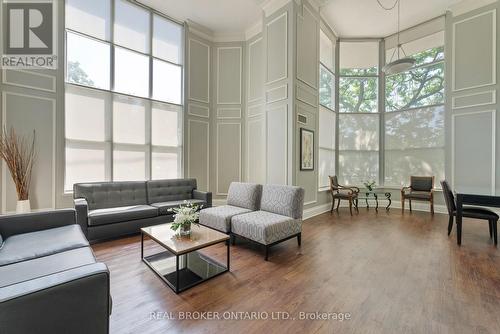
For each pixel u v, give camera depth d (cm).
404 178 530
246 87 513
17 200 304
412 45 519
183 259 239
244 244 289
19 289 86
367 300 170
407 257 247
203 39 505
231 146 518
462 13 434
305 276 207
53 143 329
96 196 322
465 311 157
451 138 447
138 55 418
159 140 446
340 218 426
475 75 420
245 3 425
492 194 277
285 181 398
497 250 265
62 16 336
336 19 490
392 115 547
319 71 468
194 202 374
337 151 573
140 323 145
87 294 98
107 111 382
